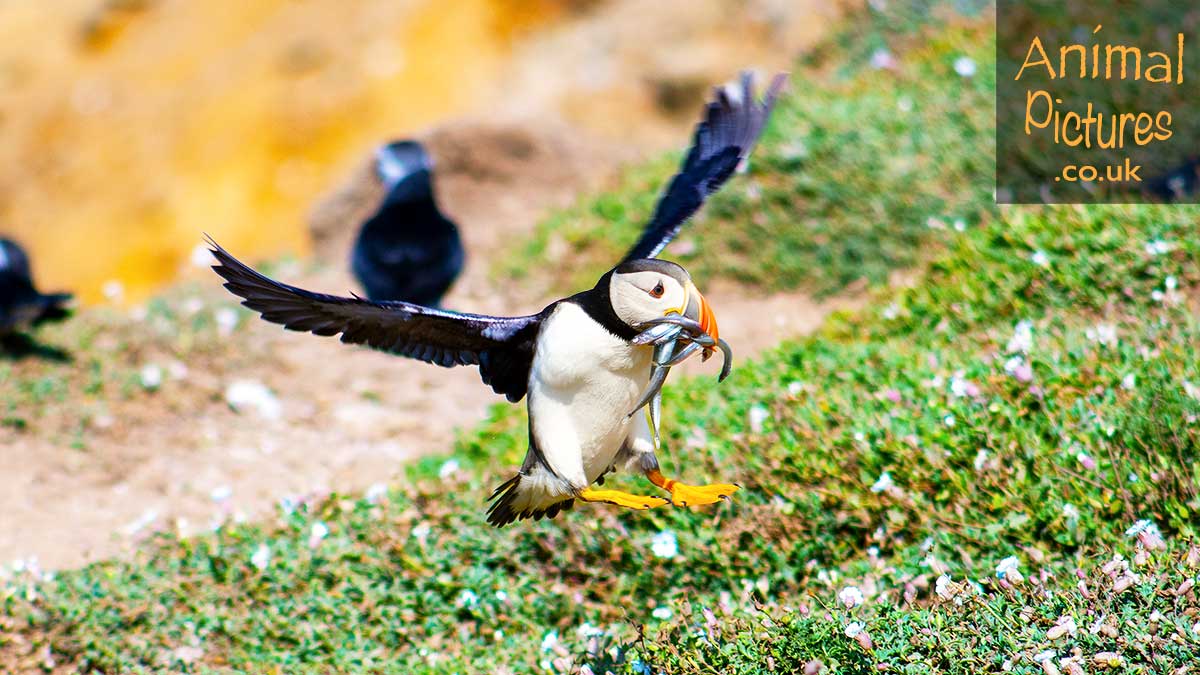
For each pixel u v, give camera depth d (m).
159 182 32.91
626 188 17.78
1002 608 7.30
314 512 11.00
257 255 31.25
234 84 33.59
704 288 15.20
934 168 15.02
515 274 17.14
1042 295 11.44
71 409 14.30
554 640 8.37
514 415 12.70
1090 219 12.02
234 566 10.31
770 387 11.02
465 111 32.00
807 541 9.08
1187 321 10.00
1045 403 9.19
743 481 9.72
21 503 12.73
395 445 13.70
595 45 31.89
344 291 18.00
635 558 9.48
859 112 16.33
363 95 32.72
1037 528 8.34
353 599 9.79
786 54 29.75
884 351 11.24
